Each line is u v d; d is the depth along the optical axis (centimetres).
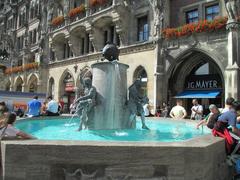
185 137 900
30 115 1625
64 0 3750
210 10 2377
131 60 2777
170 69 2431
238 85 1986
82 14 3428
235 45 2019
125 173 537
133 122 1127
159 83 2458
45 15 4175
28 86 4428
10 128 622
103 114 1089
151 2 2664
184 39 2345
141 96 1145
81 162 538
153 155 539
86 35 3509
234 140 733
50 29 4025
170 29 2412
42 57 4066
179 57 2375
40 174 538
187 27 2303
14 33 5259
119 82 1120
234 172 735
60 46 3950
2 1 6031
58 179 539
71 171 539
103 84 1103
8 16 5725
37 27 4512
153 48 2567
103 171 538
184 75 2534
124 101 1127
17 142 550
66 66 3697
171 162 539
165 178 538
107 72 1111
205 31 2211
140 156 538
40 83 4038
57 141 567
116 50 1185
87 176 538
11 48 5206
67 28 3603
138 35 2827
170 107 2467
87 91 1101
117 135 951
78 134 973
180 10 2553
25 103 2486
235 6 2027
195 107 1662
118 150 537
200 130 1055
